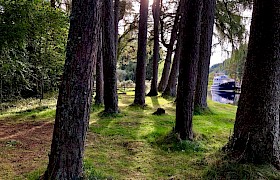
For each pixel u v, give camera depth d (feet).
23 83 38.27
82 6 10.52
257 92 14.19
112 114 30.30
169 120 28.04
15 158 15.52
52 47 36.83
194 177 13.64
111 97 30.63
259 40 14.16
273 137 13.99
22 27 28.84
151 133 22.21
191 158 16.61
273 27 13.79
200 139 20.39
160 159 16.34
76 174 11.03
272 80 13.98
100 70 36.76
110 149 18.15
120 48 64.03
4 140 19.40
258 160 13.75
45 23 32.01
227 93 99.55
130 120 28.02
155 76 53.67
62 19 33.47
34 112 32.17
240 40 44.65
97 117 29.53
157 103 42.34
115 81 30.71
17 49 31.48
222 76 110.93
